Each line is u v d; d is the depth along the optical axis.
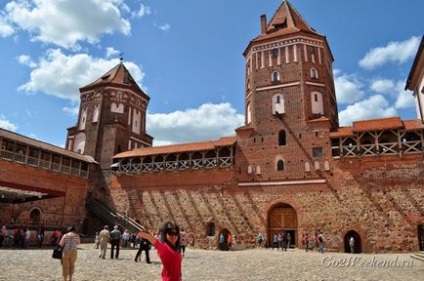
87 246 27.16
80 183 38.38
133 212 36.91
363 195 28.34
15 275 11.32
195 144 37.28
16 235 24.70
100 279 11.21
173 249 4.62
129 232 32.44
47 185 34.28
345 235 28.22
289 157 32.03
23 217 31.81
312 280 11.91
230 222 32.22
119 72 47.84
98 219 37.59
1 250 20.80
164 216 35.19
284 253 25.50
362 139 30.19
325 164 30.41
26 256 17.84
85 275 11.91
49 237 27.75
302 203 30.23
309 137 31.88
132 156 38.47
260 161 33.00
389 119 29.88
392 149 28.28
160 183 36.59
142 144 46.66
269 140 33.44
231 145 34.38
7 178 30.42
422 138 27.56
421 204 26.42
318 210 29.48
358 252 27.62
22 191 28.97
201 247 32.53
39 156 34.06
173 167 36.12
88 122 43.97
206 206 33.69
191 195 34.69
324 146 30.97
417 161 27.36
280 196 31.19
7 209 30.73
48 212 34.03
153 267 14.73
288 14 39.94
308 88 34.31
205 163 34.88
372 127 29.00
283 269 15.22
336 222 28.61
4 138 30.53
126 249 26.16
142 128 47.19
